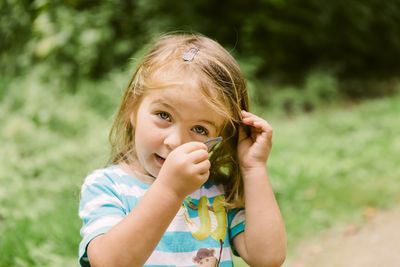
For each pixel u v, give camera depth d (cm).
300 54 987
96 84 686
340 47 1034
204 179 114
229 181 150
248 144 145
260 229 134
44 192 352
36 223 294
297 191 383
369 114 640
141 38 786
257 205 137
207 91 121
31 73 728
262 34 918
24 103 568
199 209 138
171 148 120
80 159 410
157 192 111
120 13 780
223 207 142
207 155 115
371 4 1028
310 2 919
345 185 399
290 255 299
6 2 787
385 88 929
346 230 328
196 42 140
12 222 294
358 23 991
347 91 900
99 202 126
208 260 129
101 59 747
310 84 795
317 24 945
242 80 141
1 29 796
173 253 126
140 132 125
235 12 893
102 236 115
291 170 423
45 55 730
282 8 902
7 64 765
